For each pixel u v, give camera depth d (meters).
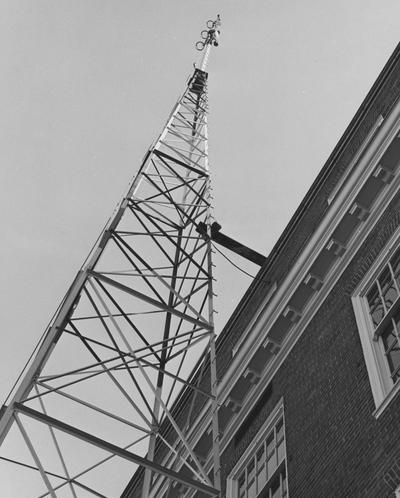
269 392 21.95
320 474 17.05
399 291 18.38
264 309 23.17
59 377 15.61
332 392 18.56
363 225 20.95
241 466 21.08
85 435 14.48
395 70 23.83
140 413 16.66
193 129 25.58
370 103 24.44
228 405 22.94
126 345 16.55
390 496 14.61
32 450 14.05
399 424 15.36
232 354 25.58
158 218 20.97
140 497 28.36
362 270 20.22
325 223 21.89
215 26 32.28
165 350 19.25
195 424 24.17
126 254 18.44
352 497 15.59
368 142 21.31
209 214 21.88
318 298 21.62
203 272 19.86
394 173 20.55
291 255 25.02
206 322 18.09
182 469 23.89
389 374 17.16
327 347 19.97
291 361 21.52
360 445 16.28
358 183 21.25
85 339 16.64
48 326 16.34
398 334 17.62
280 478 18.94
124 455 14.48
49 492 13.72
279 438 20.16
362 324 18.83
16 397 14.90
